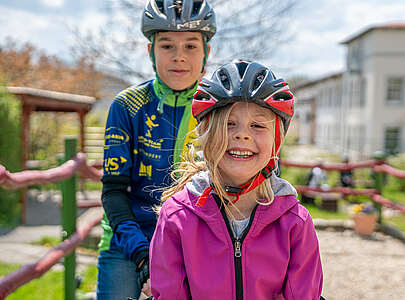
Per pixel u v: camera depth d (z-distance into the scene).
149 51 2.12
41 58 16.52
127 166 1.95
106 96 16.83
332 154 28.77
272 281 1.43
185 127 2.01
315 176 10.22
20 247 6.11
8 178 2.27
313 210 9.52
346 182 11.15
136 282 1.94
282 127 1.49
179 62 1.97
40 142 14.13
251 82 1.38
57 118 14.98
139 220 1.99
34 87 16.11
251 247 1.44
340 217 8.49
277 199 1.49
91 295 3.84
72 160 3.28
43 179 2.69
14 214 7.27
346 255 5.83
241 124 1.42
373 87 25.42
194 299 1.44
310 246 1.46
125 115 1.97
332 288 4.64
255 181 1.47
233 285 1.42
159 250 1.47
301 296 1.40
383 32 25.22
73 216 3.29
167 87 2.03
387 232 7.04
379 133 25.53
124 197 1.92
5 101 6.84
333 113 33.50
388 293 4.49
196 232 1.45
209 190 1.46
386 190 12.95
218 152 1.42
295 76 10.55
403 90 25.44
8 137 6.73
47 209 9.54
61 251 2.92
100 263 2.01
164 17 1.94
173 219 1.47
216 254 1.44
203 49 2.07
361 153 21.59
